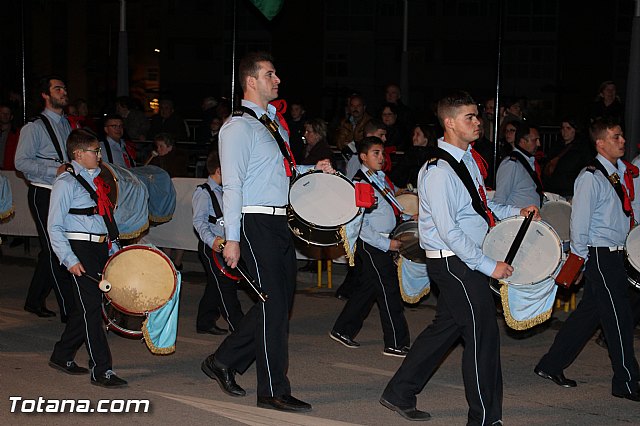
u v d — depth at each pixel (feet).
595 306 21.40
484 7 122.21
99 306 21.11
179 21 129.70
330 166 20.49
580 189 20.18
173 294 20.74
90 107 135.44
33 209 27.48
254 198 18.76
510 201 29.01
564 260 19.88
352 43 124.67
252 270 18.97
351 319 25.80
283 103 19.83
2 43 118.42
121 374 22.74
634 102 39.88
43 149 27.14
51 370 22.89
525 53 120.57
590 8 111.14
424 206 17.78
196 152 48.29
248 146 18.52
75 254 20.97
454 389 21.65
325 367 23.63
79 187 20.95
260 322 19.17
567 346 21.84
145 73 135.13
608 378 22.74
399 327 24.71
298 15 117.29
